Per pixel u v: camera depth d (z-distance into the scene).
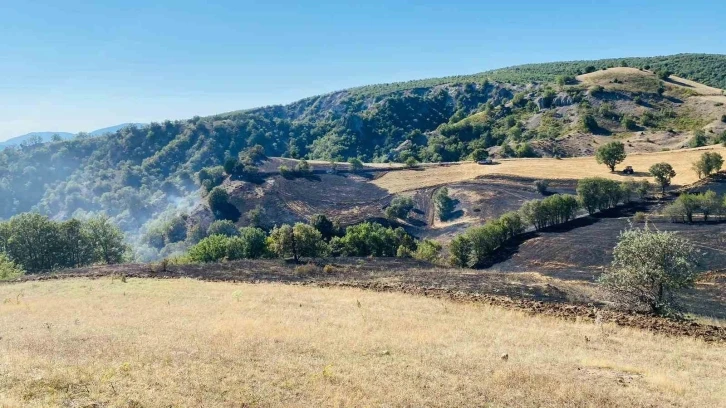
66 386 12.59
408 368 15.68
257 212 131.25
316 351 17.34
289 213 134.00
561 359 17.77
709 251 59.75
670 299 28.73
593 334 22.48
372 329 22.11
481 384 14.24
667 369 17.16
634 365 17.45
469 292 34.78
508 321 25.25
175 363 14.91
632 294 28.95
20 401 11.29
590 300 32.97
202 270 49.19
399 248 76.12
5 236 75.75
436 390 13.62
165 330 20.47
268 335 19.62
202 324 22.17
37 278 45.97
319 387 13.30
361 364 15.96
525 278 43.41
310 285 38.97
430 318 25.34
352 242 80.06
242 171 169.25
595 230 80.06
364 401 12.49
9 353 15.74
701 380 16.05
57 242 77.44
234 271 48.81
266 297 31.94
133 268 50.78
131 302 30.62
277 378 13.98
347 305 29.12
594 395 13.73
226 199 141.88
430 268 54.19
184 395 12.40
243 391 12.84
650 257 28.34
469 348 18.92
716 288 46.88
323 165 181.75
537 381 14.77
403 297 32.34
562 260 67.62
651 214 84.56
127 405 11.54
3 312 27.62
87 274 46.88
